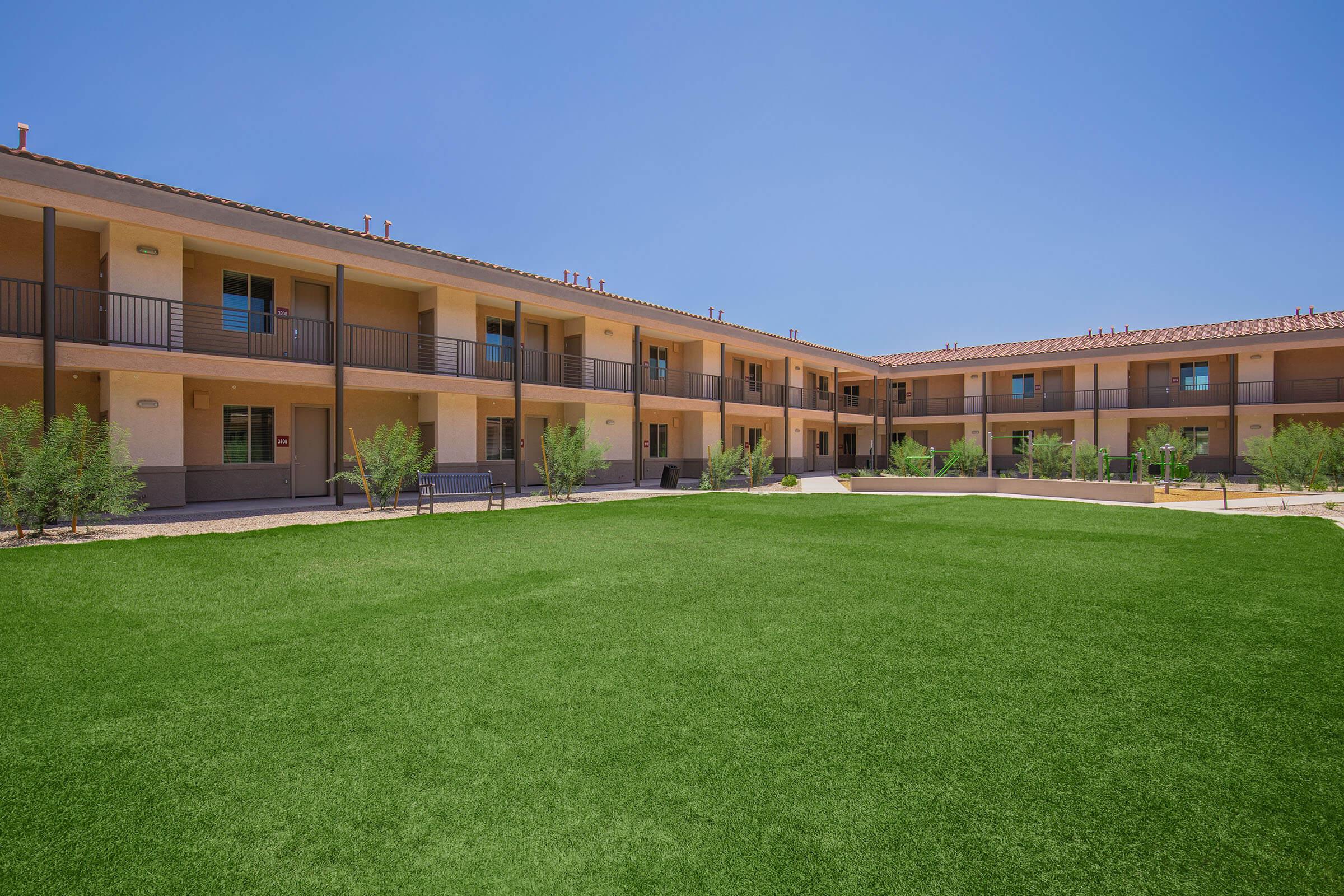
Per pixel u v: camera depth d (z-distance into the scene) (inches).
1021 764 117.2
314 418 644.7
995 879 86.8
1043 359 1198.3
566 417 854.5
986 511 523.8
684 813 102.3
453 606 223.5
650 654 176.6
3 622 201.3
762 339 1078.4
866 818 100.6
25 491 355.6
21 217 469.7
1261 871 88.3
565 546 346.9
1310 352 1019.9
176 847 93.8
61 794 106.9
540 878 87.4
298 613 213.9
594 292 800.3
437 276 639.8
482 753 121.2
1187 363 1114.7
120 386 485.1
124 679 156.5
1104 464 869.2
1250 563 304.7
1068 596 240.2
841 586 255.6
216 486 571.5
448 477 559.5
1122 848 93.4
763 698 146.6
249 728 131.1
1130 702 145.2
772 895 84.0
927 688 153.1
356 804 104.8
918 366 1350.9
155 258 501.0
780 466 1222.3
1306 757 120.0
